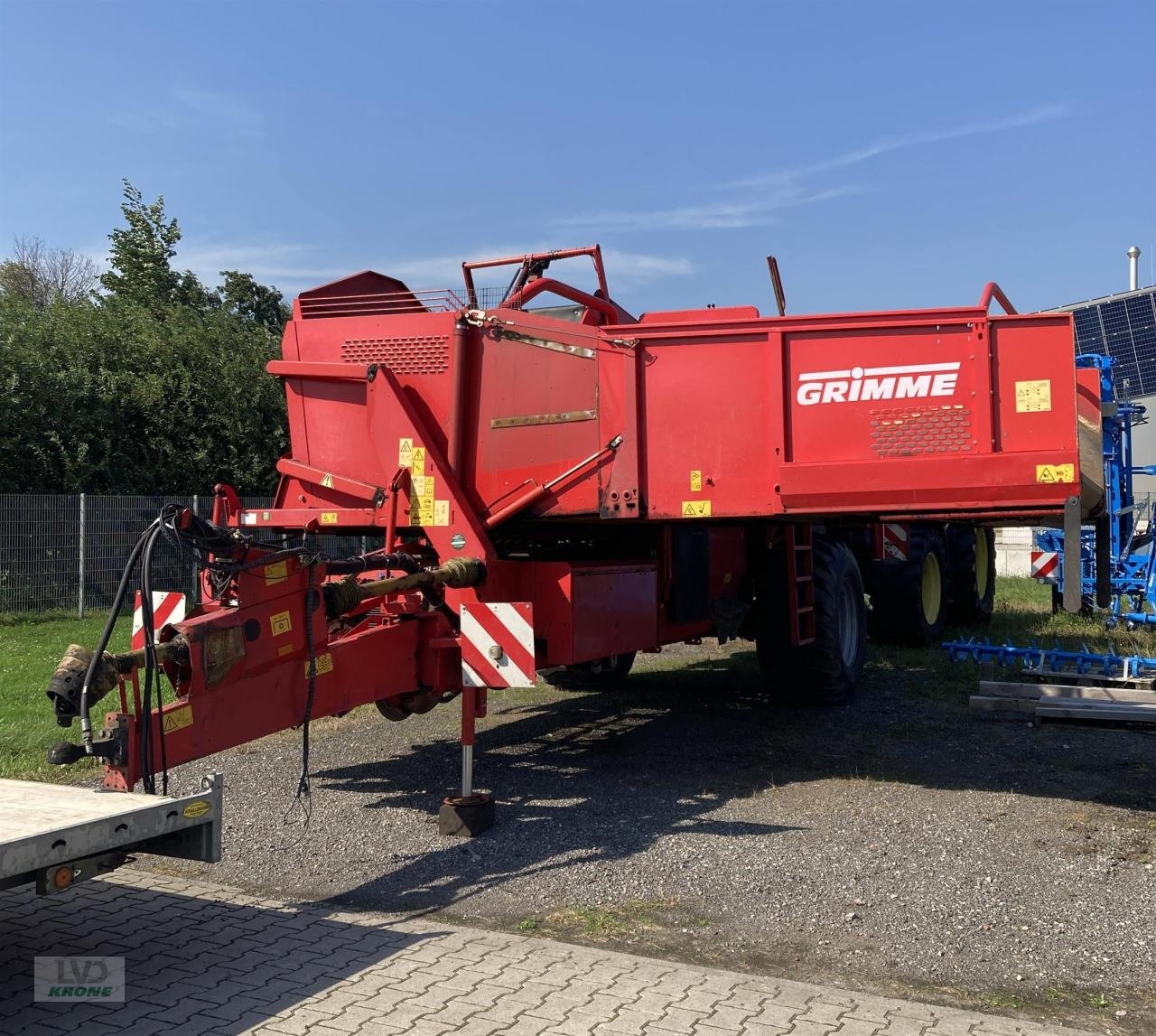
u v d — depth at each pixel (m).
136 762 4.31
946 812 5.73
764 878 4.74
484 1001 3.49
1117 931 4.14
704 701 9.21
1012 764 6.79
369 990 3.58
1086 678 9.45
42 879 3.24
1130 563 13.19
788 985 3.64
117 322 23.14
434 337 6.82
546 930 4.19
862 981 3.71
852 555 9.24
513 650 5.42
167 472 22.19
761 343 6.04
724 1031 3.25
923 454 5.77
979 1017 3.40
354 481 6.91
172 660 4.57
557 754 7.25
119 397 21.56
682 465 6.17
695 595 7.80
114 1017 3.38
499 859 5.04
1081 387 7.46
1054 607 15.20
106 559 17.09
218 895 4.62
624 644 6.97
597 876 4.78
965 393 5.72
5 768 6.62
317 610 5.30
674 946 4.03
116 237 32.25
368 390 6.88
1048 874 4.76
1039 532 15.84
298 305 7.24
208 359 23.19
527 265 7.43
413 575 5.93
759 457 6.02
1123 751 7.14
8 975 3.74
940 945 4.02
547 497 6.50
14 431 20.08
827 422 5.91
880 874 4.78
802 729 7.93
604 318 7.69
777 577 8.36
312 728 8.24
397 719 6.60
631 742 7.58
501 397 6.64
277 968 3.79
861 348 5.88
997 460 5.66
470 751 5.56
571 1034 3.23
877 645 12.02
